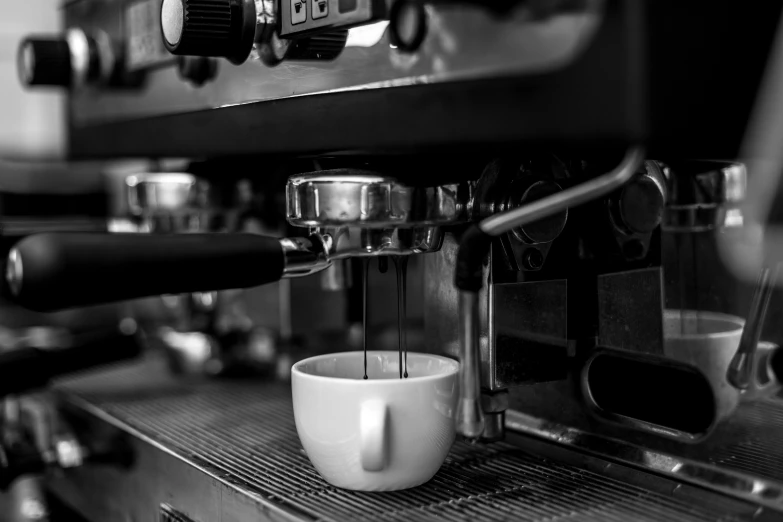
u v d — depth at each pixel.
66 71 0.65
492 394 0.47
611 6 0.30
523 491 0.44
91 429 0.62
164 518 0.51
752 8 0.33
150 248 0.41
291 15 0.42
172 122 0.55
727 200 0.48
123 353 0.72
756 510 0.41
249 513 0.43
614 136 0.30
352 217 0.41
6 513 0.67
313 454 0.45
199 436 0.54
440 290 0.51
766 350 0.48
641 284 0.49
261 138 0.46
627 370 0.50
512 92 0.33
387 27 0.38
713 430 0.47
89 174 1.03
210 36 0.44
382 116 0.39
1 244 0.61
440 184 0.43
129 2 0.58
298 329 0.67
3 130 1.28
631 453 0.48
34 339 0.79
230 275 0.43
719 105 0.32
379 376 0.50
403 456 0.43
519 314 0.47
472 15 0.34
